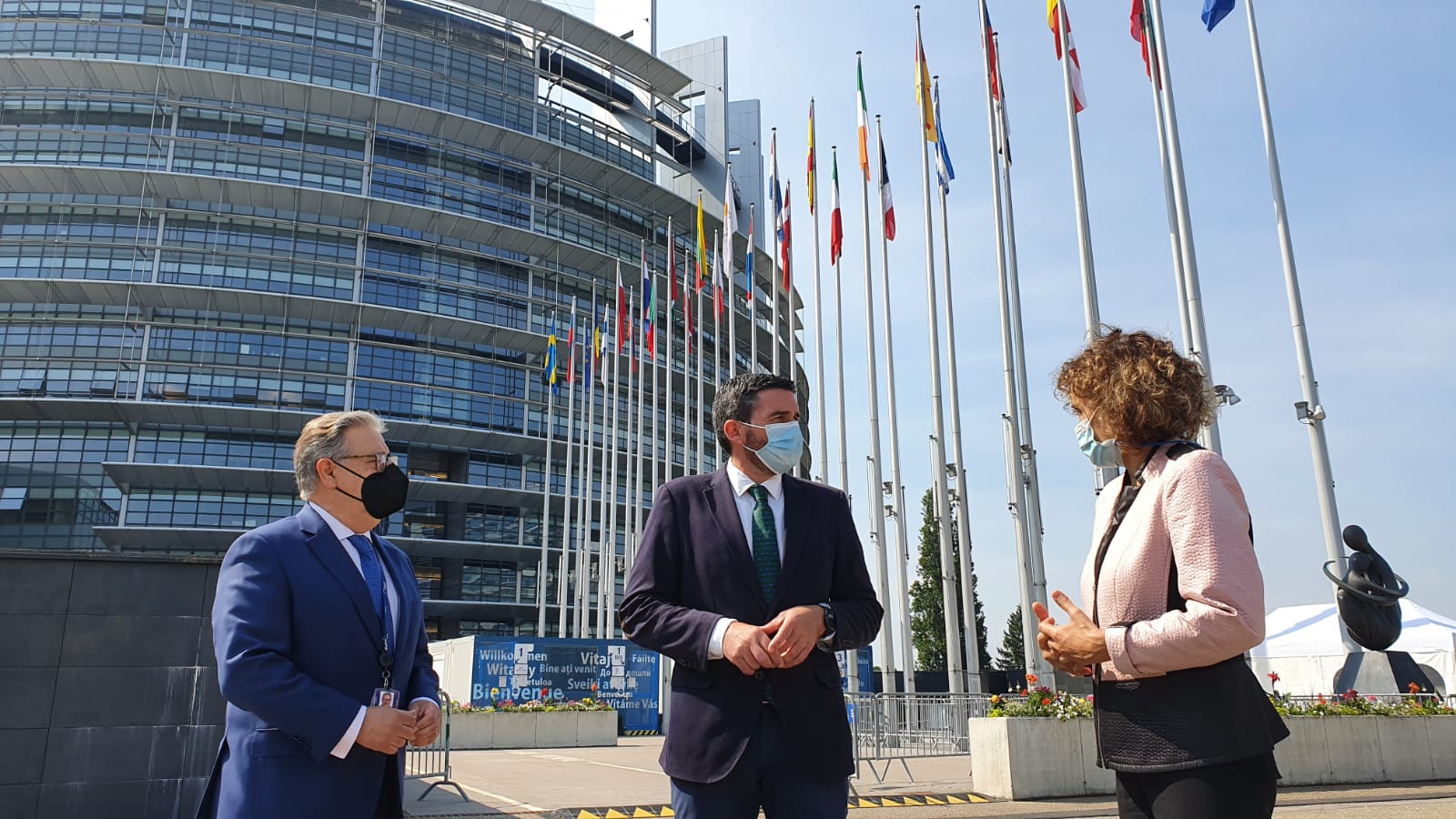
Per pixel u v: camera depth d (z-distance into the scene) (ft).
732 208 97.76
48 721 25.91
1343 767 40.50
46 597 26.55
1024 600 64.28
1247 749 7.43
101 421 166.91
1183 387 8.48
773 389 11.49
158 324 170.91
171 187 176.86
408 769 51.52
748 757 10.00
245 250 178.81
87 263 171.42
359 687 11.10
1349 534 28.40
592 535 197.98
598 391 205.26
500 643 87.04
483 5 206.49
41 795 25.44
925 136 72.84
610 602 134.92
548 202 212.43
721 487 11.44
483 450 191.72
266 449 172.35
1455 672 58.23
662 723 91.61
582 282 214.28
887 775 45.16
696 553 10.99
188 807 26.76
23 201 174.09
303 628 10.97
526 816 34.24
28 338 168.04
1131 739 7.95
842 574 11.50
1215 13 53.57
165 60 182.80
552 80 219.82
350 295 183.93
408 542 177.88
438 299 192.44
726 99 243.19
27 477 161.48
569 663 89.40
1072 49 54.95
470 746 72.64
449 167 201.77
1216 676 7.68
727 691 10.22
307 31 193.47
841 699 10.71
